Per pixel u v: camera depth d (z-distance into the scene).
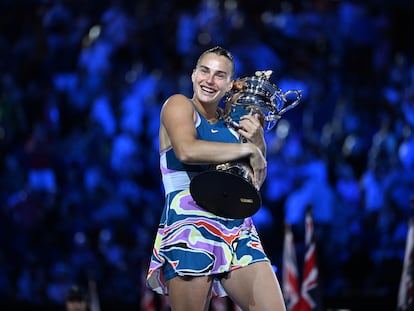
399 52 44.22
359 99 38.75
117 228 33.56
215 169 12.63
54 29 41.91
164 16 42.06
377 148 35.88
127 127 36.88
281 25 41.78
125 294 30.50
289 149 35.28
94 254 32.12
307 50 41.00
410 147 35.50
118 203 34.06
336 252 31.75
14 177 35.22
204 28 40.59
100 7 42.78
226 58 13.14
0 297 30.42
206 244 12.88
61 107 38.91
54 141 36.47
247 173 12.59
